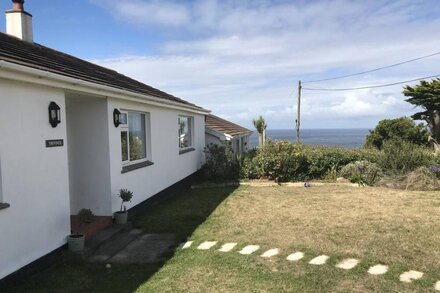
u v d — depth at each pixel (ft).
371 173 45.80
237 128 83.25
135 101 30.45
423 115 101.09
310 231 24.72
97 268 19.26
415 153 47.37
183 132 48.34
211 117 80.43
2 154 16.55
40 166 18.94
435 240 22.36
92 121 26.61
